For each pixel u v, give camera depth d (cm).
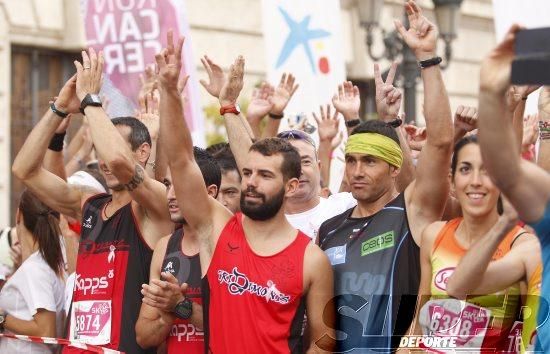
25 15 2378
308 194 1012
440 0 1869
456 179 776
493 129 578
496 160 585
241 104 2292
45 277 1038
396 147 862
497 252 752
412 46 849
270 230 823
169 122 841
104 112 934
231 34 2694
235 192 1025
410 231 838
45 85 2444
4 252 1159
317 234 891
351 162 864
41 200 1028
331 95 1361
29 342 1005
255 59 2741
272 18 1366
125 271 949
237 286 814
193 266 898
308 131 1320
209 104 2547
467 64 3169
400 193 873
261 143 830
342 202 1031
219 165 1000
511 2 1188
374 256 838
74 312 974
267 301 806
